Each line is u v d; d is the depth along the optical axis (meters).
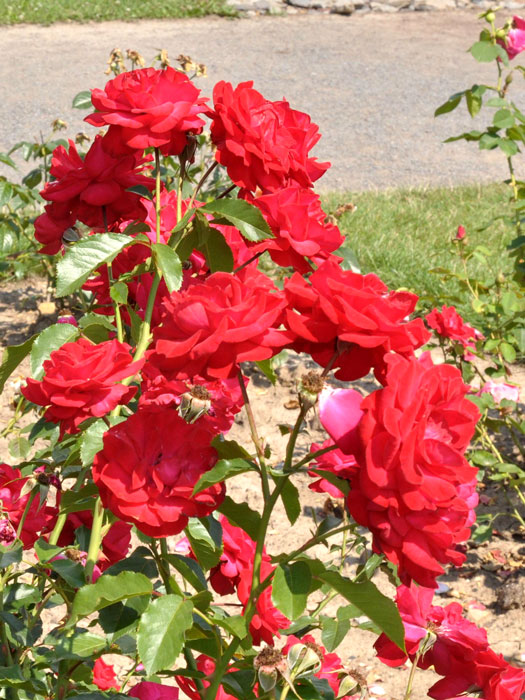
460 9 15.92
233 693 1.49
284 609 1.22
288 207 1.45
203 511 1.24
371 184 8.73
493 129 4.37
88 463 1.50
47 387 1.35
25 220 5.00
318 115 10.91
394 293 1.20
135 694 1.64
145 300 1.75
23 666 1.77
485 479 3.98
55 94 11.14
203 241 1.61
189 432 1.23
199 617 1.49
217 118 1.54
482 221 7.10
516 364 4.90
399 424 1.05
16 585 1.76
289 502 1.43
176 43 13.53
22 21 14.45
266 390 4.49
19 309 5.22
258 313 1.16
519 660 2.92
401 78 12.46
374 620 1.23
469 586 3.34
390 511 1.08
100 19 14.64
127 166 1.68
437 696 1.74
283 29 14.60
